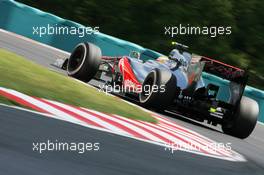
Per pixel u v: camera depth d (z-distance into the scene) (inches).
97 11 3816.4
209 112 1497.3
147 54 2615.7
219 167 946.7
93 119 1099.3
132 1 3821.4
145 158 850.1
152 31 3745.1
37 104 1071.6
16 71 1299.2
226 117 1528.1
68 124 973.2
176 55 1585.9
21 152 675.4
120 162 770.2
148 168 778.8
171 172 793.6
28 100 1079.0
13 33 2795.3
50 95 1198.9
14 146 695.1
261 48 3873.0
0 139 711.1
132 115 1299.2
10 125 813.2
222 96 2231.8
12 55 1524.4
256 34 3875.5
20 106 1007.6
